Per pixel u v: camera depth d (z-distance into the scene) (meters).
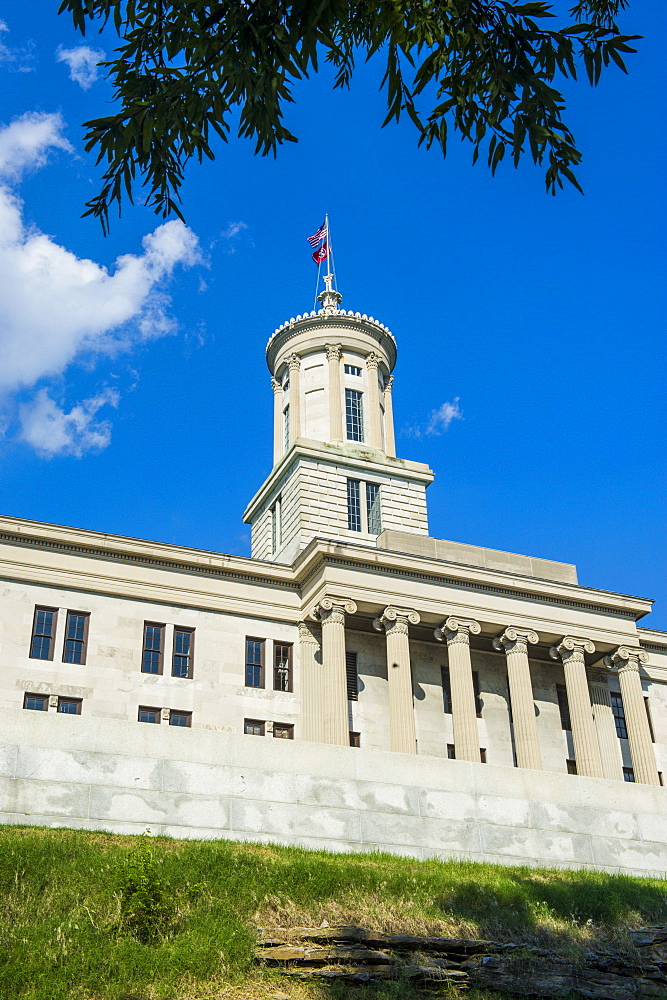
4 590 55.47
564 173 20.27
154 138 19.86
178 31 18.91
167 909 25.48
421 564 60.72
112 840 30.02
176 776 32.69
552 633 63.09
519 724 60.09
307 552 60.19
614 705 68.12
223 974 23.72
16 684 53.72
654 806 39.44
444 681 62.94
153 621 58.28
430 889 29.44
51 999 21.75
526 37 19.39
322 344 76.75
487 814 36.34
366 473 71.69
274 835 33.12
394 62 18.98
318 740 57.16
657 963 27.62
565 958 26.77
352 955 25.09
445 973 25.06
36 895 25.52
